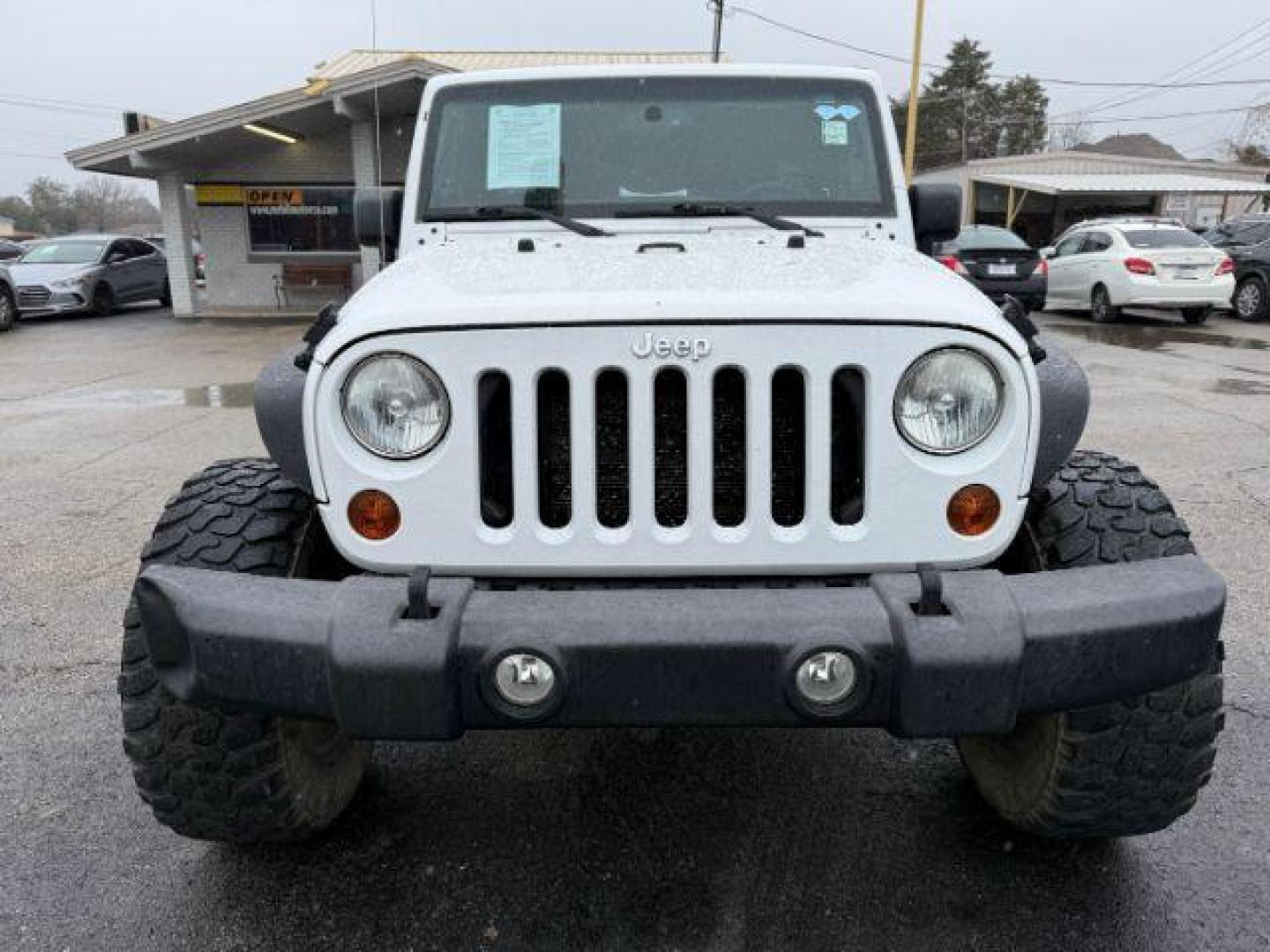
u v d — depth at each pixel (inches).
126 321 751.1
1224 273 595.2
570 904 102.2
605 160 136.4
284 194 775.1
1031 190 1330.0
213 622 77.3
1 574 195.5
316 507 100.2
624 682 76.4
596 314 81.5
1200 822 113.8
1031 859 108.0
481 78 141.6
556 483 86.8
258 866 108.0
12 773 125.6
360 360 82.8
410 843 112.3
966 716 75.9
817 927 98.3
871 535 84.1
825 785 123.5
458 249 119.1
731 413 85.4
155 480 267.9
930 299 84.4
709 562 84.3
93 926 98.7
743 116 138.6
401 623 76.9
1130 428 317.1
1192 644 78.1
